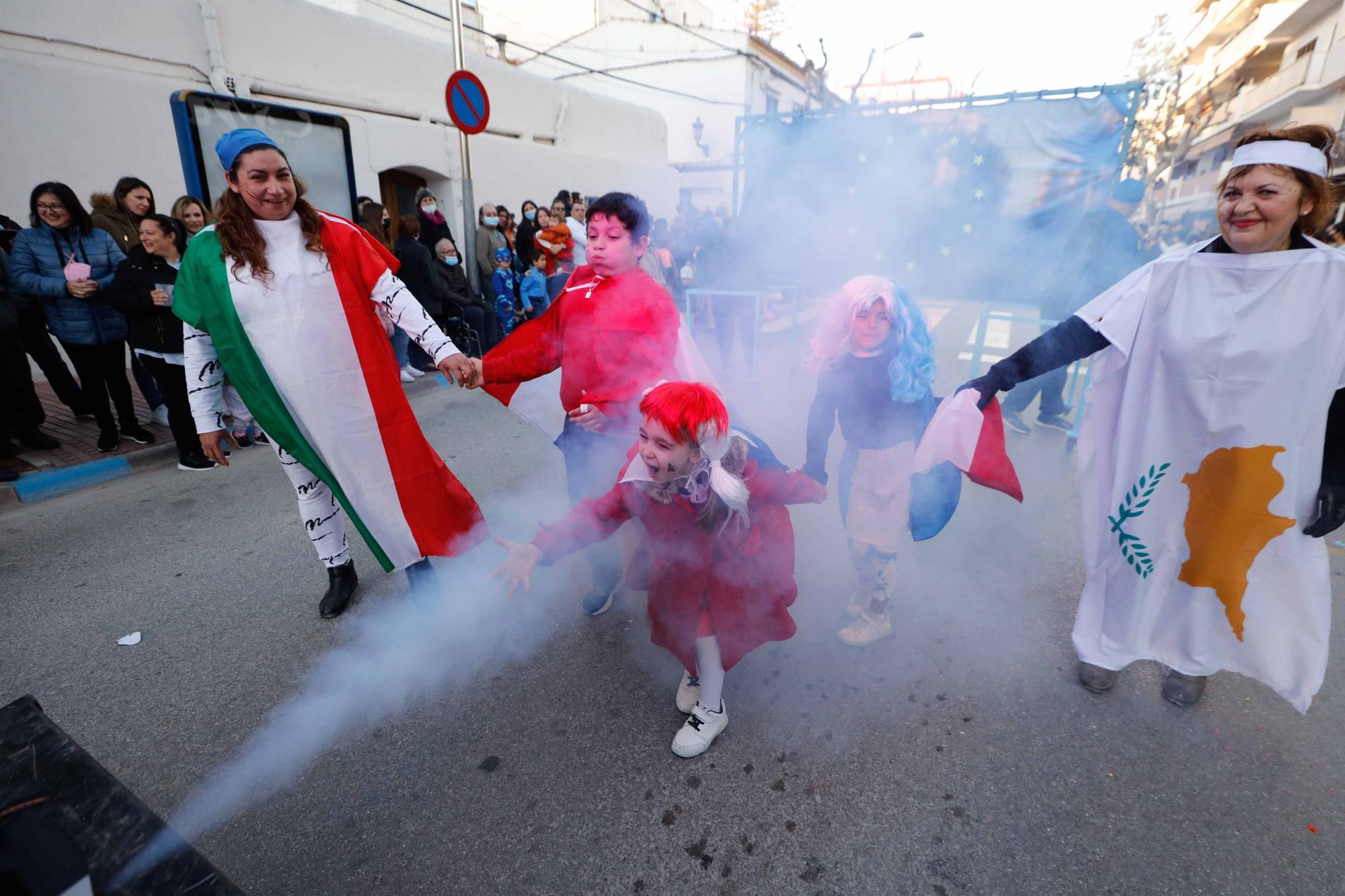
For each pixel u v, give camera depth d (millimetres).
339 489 2188
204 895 767
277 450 2316
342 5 10680
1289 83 10703
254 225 1939
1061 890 1462
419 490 2301
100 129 5926
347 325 2098
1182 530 1864
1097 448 1951
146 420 4953
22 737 986
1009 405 4566
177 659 2311
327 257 2045
